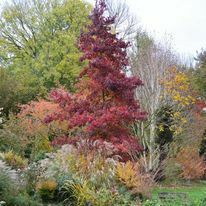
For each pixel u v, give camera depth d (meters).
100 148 10.98
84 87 13.02
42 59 24.39
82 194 8.77
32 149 14.95
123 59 12.74
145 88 15.61
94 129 11.80
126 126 13.73
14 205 7.96
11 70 25.20
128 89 12.32
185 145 15.94
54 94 12.59
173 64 18.42
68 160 10.29
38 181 9.37
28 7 26.64
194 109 16.98
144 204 7.72
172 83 15.66
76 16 26.03
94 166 10.13
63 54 24.67
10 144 14.93
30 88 22.17
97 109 12.30
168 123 15.05
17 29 26.72
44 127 16.05
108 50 12.41
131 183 10.20
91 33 12.50
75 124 11.87
